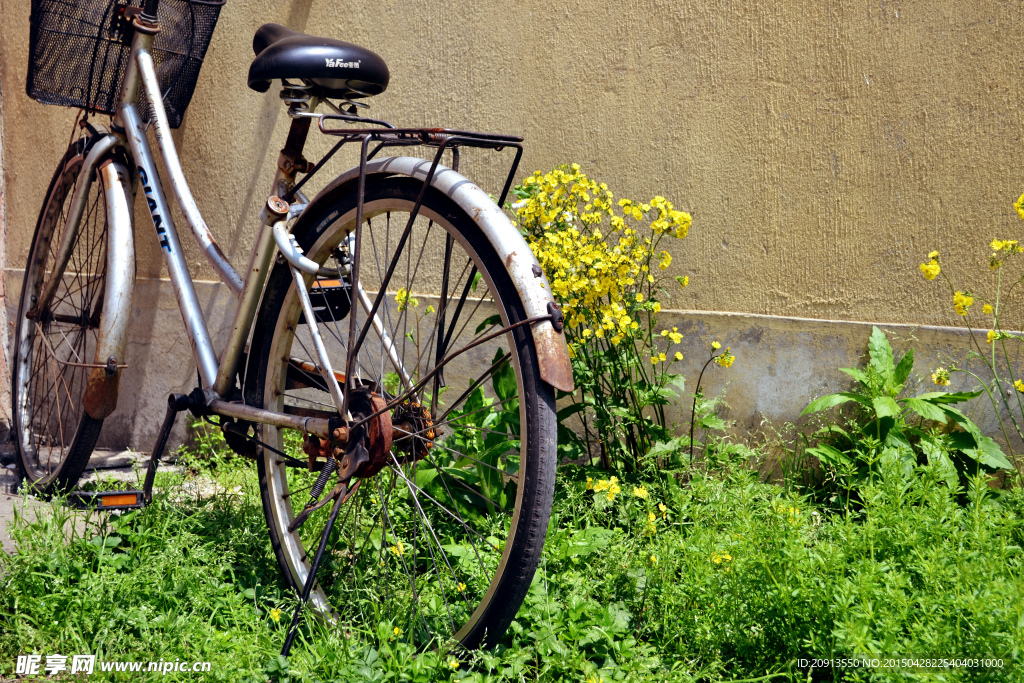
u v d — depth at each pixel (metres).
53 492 2.87
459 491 2.55
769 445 2.89
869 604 1.72
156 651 1.83
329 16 3.38
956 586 1.78
